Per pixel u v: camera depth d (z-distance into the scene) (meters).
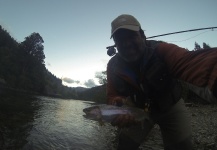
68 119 3.60
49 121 3.11
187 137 1.30
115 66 1.20
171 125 1.27
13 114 3.20
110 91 1.29
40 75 32.31
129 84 1.14
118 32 1.02
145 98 1.12
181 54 0.76
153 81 1.02
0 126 2.30
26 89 25.44
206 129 3.01
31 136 2.13
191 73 0.65
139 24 1.08
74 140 2.24
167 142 1.35
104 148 2.10
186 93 6.38
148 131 1.38
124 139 1.41
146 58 1.02
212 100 0.57
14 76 26.56
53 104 7.02
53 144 2.01
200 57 0.65
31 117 3.21
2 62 27.66
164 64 0.97
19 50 32.91
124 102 1.14
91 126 3.15
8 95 7.42
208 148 2.11
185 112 1.33
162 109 1.13
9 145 1.79
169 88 1.05
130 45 1.02
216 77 0.54
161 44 0.98
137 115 1.00
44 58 35.12
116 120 1.00
